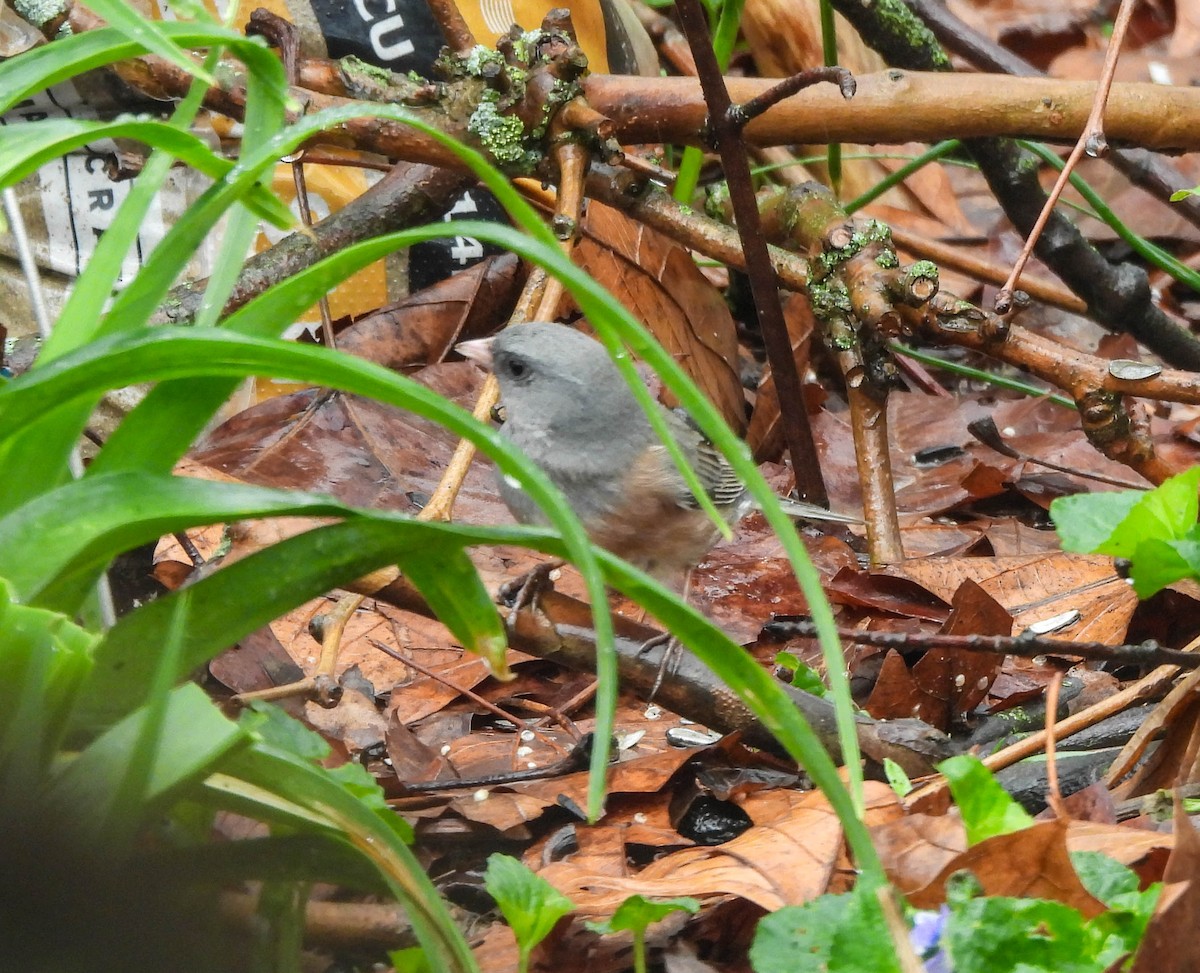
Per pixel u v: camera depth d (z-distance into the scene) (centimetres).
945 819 318
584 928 318
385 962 301
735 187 574
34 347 587
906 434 746
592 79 620
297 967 248
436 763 445
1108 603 532
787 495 680
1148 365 543
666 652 396
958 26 844
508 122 602
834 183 752
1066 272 752
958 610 462
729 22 684
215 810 259
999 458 714
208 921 232
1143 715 449
